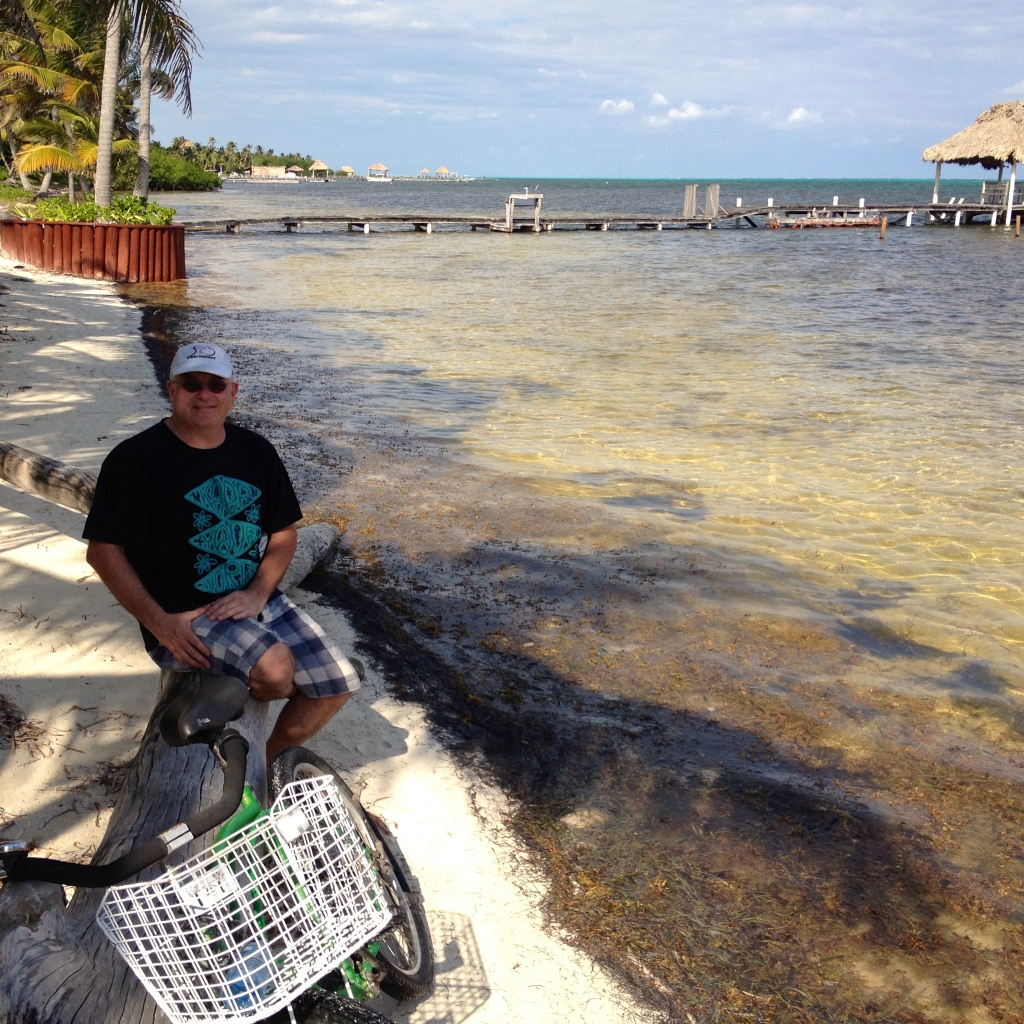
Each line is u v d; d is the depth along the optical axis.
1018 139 55.59
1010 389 12.88
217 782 3.12
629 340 16.47
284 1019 2.38
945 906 3.78
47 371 11.24
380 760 4.46
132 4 19.91
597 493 8.41
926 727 5.03
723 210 56.66
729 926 3.62
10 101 37.88
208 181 116.88
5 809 3.78
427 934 3.20
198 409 3.26
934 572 6.93
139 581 3.32
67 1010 2.49
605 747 4.73
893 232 54.81
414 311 19.36
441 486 8.43
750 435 10.42
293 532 3.60
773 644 5.85
